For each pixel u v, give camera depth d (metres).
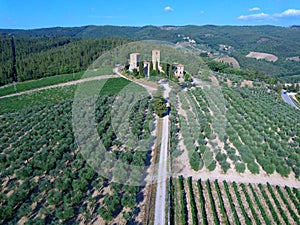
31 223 19.16
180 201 22.95
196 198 23.80
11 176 26.20
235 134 35.22
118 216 20.80
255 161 30.53
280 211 22.72
